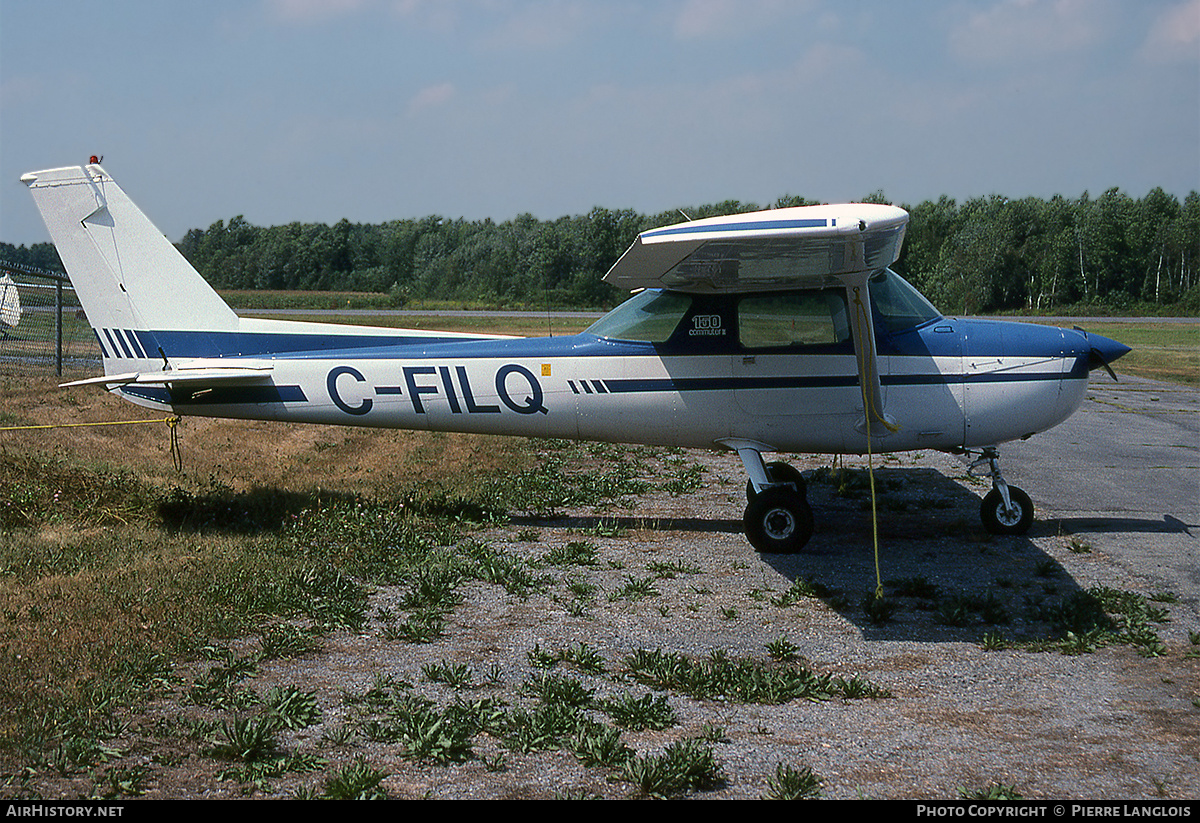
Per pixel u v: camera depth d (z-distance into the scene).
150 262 7.61
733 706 4.33
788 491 7.08
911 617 5.64
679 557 6.94
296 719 3.99
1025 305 66.44
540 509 8.43
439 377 7.56
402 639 5.13
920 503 8.58
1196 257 64.50
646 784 3.47
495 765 3.66
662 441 7.57
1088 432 13.13
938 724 4.14
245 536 7.00
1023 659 4.96
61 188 7.48
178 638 4.89
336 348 7.73
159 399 7.71
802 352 7.19
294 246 88.06
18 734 3.76
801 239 5.31
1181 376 21.95
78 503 7.40
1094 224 65.19
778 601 5.84
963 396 7.17
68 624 5.01
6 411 11.23
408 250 89.50
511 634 5.27
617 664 4.85
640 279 6.62
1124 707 4.33
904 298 7.34
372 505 8.07
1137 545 7.19
